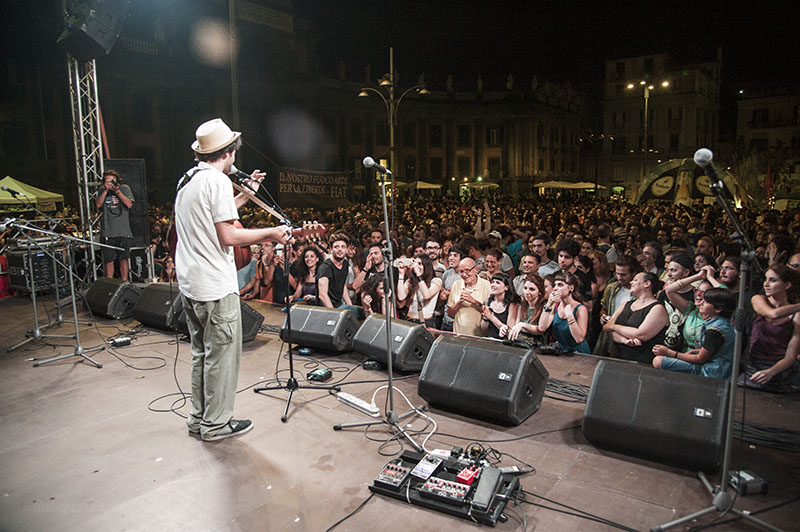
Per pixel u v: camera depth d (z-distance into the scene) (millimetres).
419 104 48844
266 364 5117
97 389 4559
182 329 6203
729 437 2695
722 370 3986
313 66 42438
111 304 6867
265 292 7863
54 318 7047
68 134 31078
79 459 3369
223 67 38531
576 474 3125
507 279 5320
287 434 3676
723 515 2695
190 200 3422
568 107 57500
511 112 50750
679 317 4582
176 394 4441
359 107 46000
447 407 4055
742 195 20812
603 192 57812
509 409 3604
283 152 41750
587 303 5945
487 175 51688
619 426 3254
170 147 36875
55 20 29688
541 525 2664
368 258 6543
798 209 16672
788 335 4082
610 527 2643
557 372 4656
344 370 4918
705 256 5293
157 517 2760
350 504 2861
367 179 45344
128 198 8359
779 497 2848
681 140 54688
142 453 3438
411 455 3232
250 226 11336
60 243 8508
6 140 28359
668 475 3109
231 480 3105
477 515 2682
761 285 4367
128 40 34094
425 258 6016
